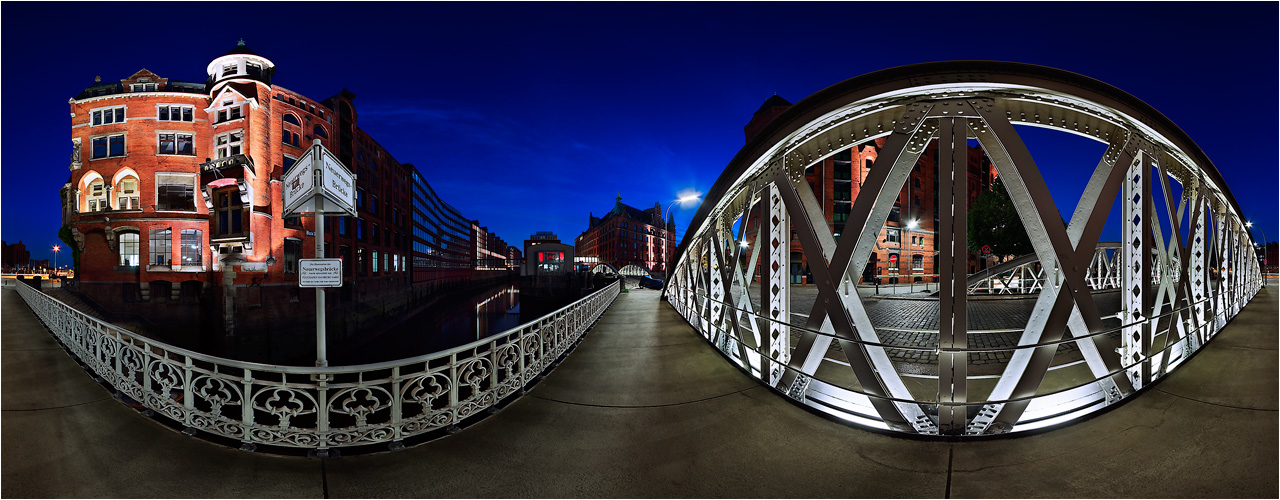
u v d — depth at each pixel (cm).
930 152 4469
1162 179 543
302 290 2933
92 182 2692
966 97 414
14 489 313
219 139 2716
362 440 389
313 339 2886
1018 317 1461
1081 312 420
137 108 2623
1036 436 388
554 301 7562
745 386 553
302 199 436
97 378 585
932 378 680
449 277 8862
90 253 2631
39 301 1289
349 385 388
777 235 545
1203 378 516
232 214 2614
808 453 370
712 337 818
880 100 457
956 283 392
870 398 430
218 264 2611
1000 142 408
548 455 373
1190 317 629
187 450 378
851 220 447
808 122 481
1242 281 1145
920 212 4366
